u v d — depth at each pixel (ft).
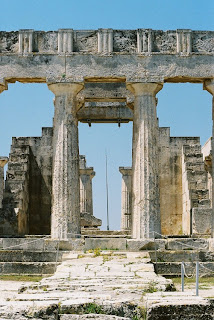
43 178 119.14
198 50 94.79
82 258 81.25
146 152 92.22
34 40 95.14
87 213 140.36
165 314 44.60
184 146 120.88
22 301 46.85
